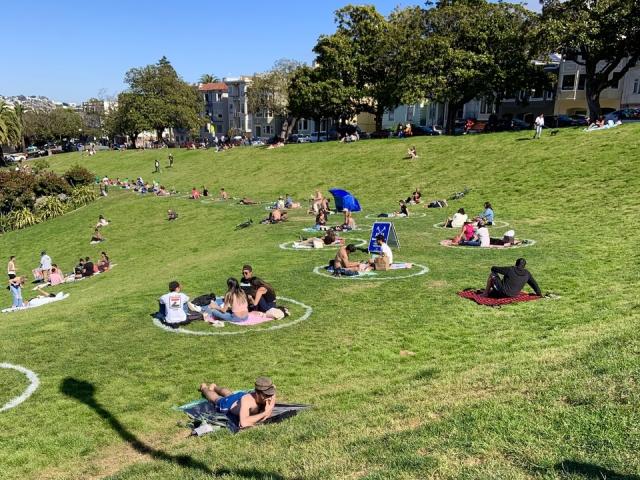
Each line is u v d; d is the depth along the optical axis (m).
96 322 13.44
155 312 14.06
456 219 25.28
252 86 90.25
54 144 127.19
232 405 7.77
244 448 6.48
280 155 58.62
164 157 76.69
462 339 10.80
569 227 22.70
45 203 50.03
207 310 13.28
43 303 20.97
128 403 8.84
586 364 7.40
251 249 23.45
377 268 17.16
